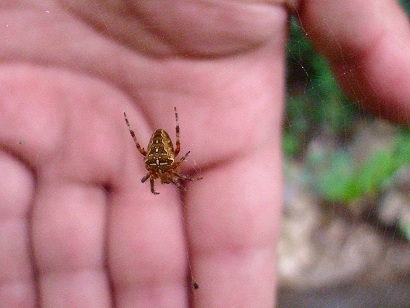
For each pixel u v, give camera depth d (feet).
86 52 0.42
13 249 0.42
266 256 0.41
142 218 0.41
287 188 0.77
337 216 0.75
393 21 0.38
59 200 0.42
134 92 0.42
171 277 0.41
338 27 0.39
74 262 0.42
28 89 0.42
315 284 0.69
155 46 0.40
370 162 0.71
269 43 0.40
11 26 0.42
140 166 0.42
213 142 0.41
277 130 0.42
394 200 0.74
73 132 0.42
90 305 0.42
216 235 0.40
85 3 0.40
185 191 0.41
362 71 0.40
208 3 0.38
